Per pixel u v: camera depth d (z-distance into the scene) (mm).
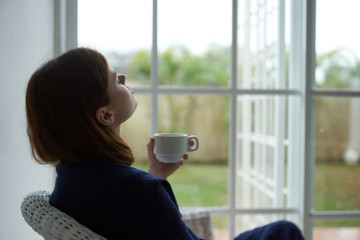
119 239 599
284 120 1413
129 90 749
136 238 594
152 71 1312
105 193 599
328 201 1382
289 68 1383
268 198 1521
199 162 5172
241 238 851
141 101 1537
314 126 1362
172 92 1318
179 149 876
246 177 1548
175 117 5516
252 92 1334
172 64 6914
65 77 607
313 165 1374
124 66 5582
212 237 1124
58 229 593
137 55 5617
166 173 938
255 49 1451
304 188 1312
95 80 620
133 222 590
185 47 6875
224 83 6977
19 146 846
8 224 767
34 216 640
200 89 1323
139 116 1652
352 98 1364
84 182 614
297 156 1371
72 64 618
